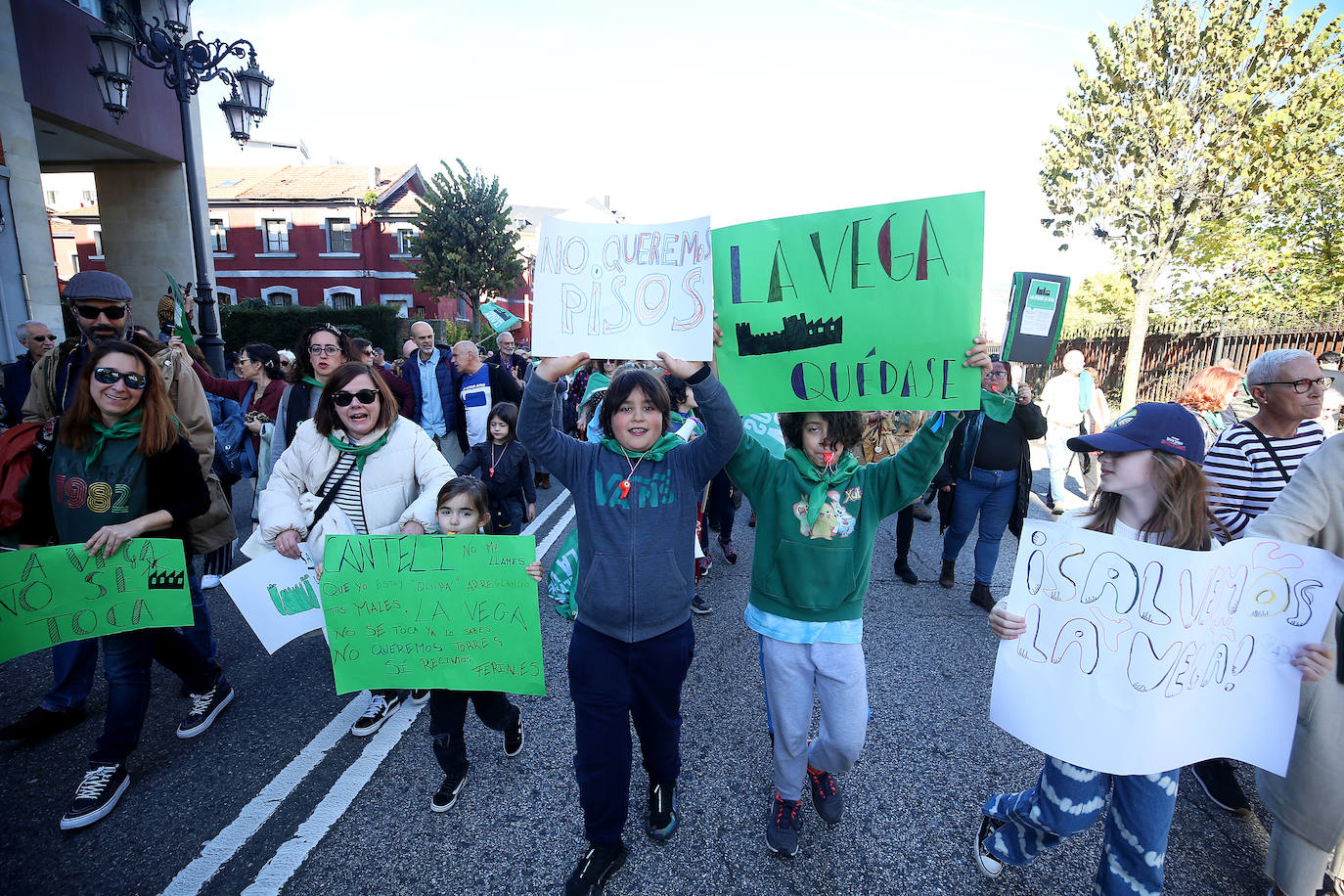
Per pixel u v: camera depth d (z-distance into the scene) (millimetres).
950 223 2141
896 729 3180
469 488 2738
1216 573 1771
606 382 5809
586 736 2170
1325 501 1832
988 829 2271
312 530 2857
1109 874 1889
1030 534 1937
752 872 2293
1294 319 11328
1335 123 10906
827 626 2236
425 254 29625
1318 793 1855
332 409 2869
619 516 2193
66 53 12492
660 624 2201
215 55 8383
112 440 2590
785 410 2311
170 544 2594
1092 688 1847
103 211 16312
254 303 26953
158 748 2955
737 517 7410
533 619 2488
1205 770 2686
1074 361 7609
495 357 10797
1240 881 2270
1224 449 2730
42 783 2701
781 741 2297
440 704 2557
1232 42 11461
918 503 7383
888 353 2211
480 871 2287
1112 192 12773
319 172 34125
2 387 5859
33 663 3740
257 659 3840
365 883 2221
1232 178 11688
